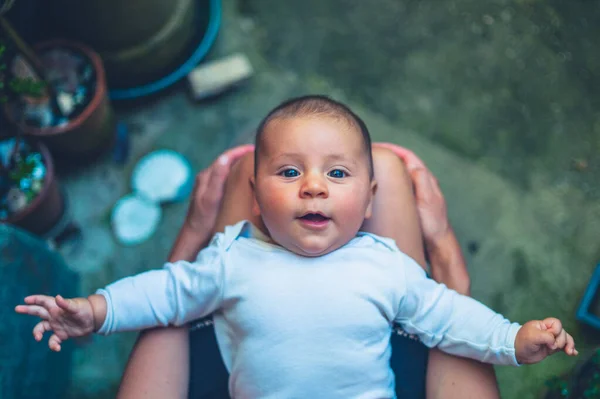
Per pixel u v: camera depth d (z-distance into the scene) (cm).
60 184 197
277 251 127
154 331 129
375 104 209
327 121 124
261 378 122
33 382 149
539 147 205
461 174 203
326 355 121
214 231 143
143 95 203
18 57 173
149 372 126
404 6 216
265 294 123
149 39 188
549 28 214
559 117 208
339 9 216
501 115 208
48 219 185
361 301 123
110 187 198
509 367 183
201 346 133
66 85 182
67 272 176
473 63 212
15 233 136
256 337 122
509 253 196
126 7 176
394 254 128
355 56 212
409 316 127
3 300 132
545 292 193
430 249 145
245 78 207
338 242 125
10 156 170
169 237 194
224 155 149
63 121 179
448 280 141
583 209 200
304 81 210
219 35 213
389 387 126
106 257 192
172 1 187
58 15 182
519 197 201
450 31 215
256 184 127
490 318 123
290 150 123
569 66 212
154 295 126
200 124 205
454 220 199
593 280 186
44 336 157
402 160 150
